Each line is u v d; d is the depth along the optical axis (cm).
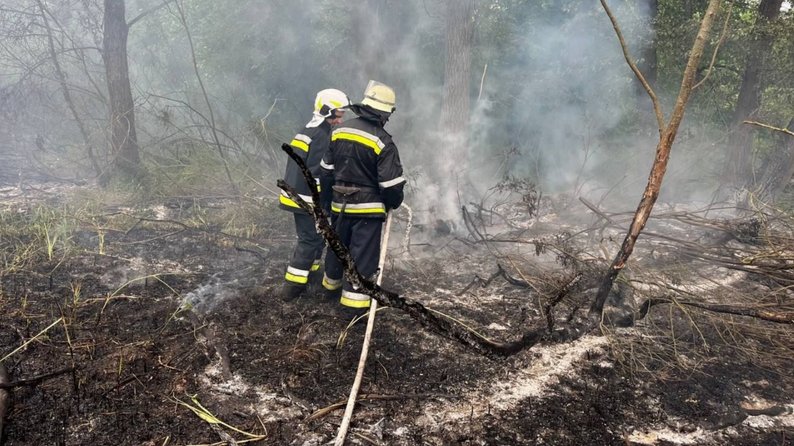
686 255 526
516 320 417
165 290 440
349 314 401
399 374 339
